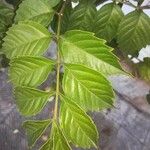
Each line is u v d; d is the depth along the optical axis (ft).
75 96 0.62
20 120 2.83
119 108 2.91
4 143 2.73
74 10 0.95
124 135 2.81
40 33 0.71
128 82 3.02
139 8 0.91
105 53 0.63
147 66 1.29
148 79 1.31
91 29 0.95
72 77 0.62
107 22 0.93
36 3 0.83
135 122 2.87
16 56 0.68
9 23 1.00
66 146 0.59
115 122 2.85
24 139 2.74
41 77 0.66
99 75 0.60
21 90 0.64
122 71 0.63
